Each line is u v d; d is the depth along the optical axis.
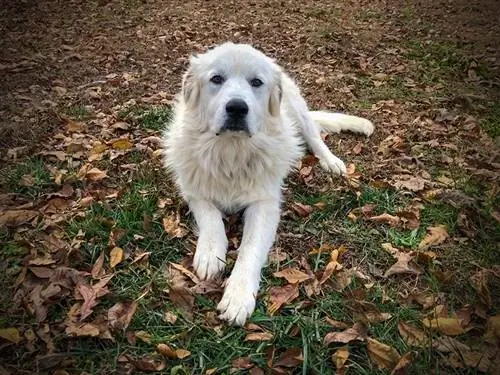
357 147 1.08
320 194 0.91
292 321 0.63
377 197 0.90
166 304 0.65
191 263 0.73
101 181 0.92
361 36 1.89
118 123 1.13
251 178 0.83
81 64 1.51
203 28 1.94
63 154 1.00
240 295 0.65
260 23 2.04
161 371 0.56
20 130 1.09
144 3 2.27
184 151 0.86
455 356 0.57
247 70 0.81
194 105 0.86
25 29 1.82
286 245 0.79
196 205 0.83
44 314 0.62
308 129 1.07
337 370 0.56
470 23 2.09
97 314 0.64
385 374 0.56
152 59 1.58
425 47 1.77
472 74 1.52
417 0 2.48
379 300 0.68
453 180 0.96
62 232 0.77
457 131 1.17
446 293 0.69
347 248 0.78
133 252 0.75
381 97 1.37
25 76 1.40
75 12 2.07
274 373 0.56
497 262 0.75
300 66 1.58
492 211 0.85
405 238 0.80
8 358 0.57
